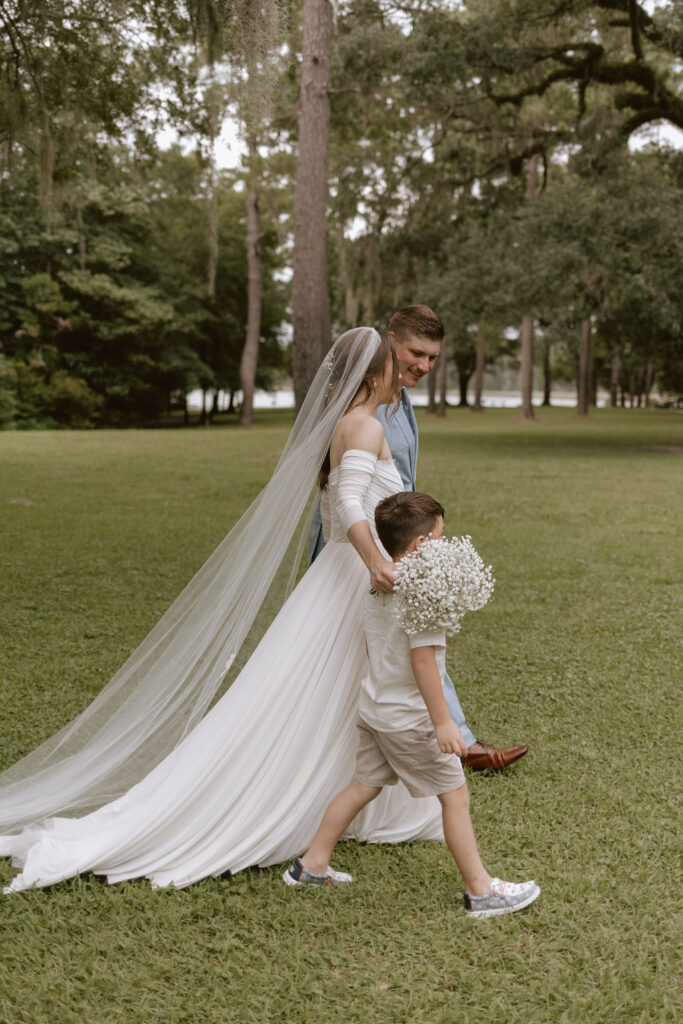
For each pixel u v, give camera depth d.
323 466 3.08
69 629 5.64
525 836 3.07
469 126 22.23
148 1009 2.19
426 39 17.67
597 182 19.05
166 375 39.59
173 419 45.62
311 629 2.96
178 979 2.32
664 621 6.07
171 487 12.96
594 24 20.72
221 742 2.87
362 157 21.62
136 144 10.55
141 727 3.16
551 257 18.02
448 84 18.12
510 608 6.41
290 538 3.09
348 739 2.98
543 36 20.12
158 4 8.58
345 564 3.00
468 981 2.29
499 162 21.97
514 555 8.38
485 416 42.38
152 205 35.84
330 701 2.95
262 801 2.88
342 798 2.77
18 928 2.53
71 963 2.37
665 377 49.56
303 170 14.07
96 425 35.84
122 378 36.78
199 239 37.47
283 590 3.41
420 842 3.11
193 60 9.37
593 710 4.36
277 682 2.92
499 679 4.82
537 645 5.48
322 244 14.24
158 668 3.18
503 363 68.75
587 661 5.16
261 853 2.87
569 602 6.61
